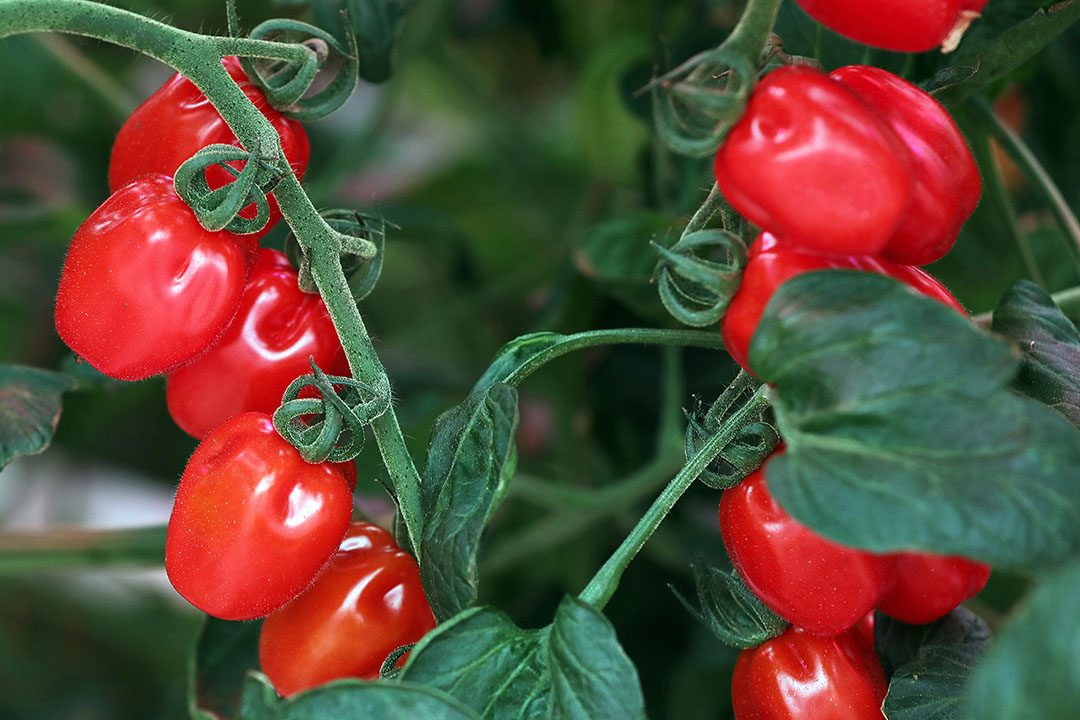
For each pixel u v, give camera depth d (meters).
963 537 0.31
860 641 0.38
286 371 0.37
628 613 0.56
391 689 0.33
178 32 0.35
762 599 0.36
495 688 0.34
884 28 0.34
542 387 0.57
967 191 0.35
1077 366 0.36
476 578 0.34
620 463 0.58
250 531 0.35
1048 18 0.39
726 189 0.33
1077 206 0.55
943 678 0.36
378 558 0.38
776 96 0.33
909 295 0.32
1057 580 0.30
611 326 0.55
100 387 0.45
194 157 0.35
